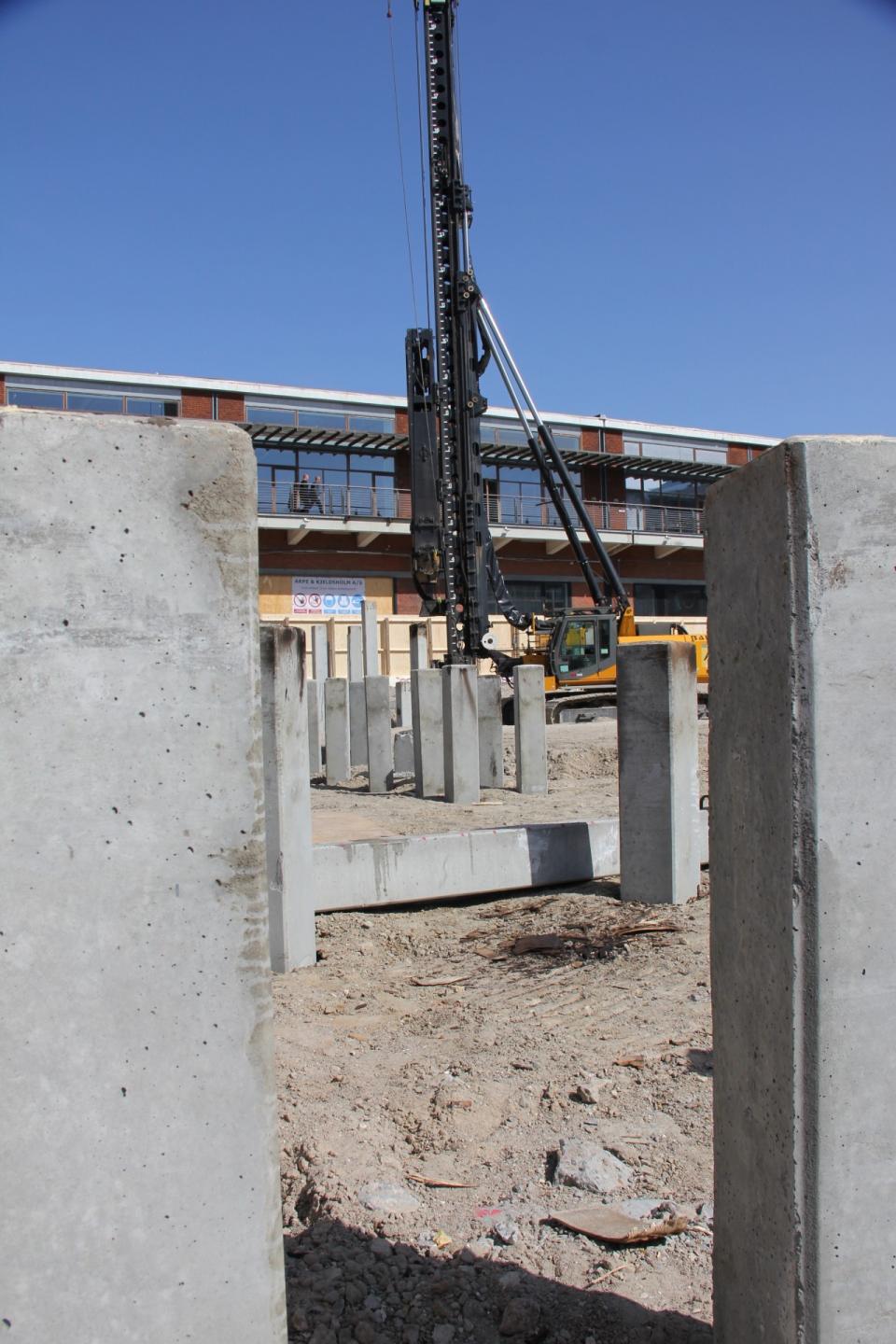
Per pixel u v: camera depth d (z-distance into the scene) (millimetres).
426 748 13117
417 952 6449
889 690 2193
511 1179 3650
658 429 40500
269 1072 2266
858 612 2172
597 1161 3627
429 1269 3100
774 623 2246
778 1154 2285
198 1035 2205
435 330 17031
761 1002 2354
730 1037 2520
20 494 2074
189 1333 2217
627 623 21859
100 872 2137
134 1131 2172
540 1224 3320
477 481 17359
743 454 42594
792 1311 2246
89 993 2135
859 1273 2221
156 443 2162
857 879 2188
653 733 6984
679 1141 3865
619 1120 4055
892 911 2209
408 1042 4957
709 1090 4262
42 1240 2123
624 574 39688
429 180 16922
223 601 2213
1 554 2062
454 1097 4266
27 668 2084
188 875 2193
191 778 2193
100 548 2129
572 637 21266
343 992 5695
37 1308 2125
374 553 35500
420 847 7340
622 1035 4922
